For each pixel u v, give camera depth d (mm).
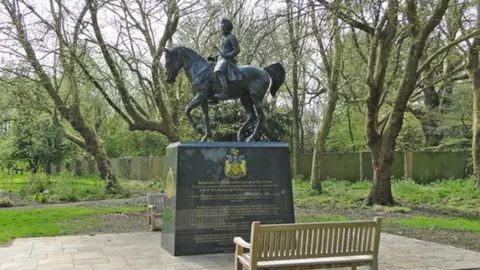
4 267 7223
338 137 38719
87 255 8156
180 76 21172
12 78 20406
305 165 31172
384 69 17188
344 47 20562
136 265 7367
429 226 12297
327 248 5941
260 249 5637
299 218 13898
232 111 23125
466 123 28469
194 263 7516
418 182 29453
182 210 8141
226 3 16344
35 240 9773
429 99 30922
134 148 42688
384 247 9164
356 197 19578
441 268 7352
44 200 20391
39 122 28625
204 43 19484
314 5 12500
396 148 35844
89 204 18891
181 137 21891
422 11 15852
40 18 20609
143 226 12242
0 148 30812
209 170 8352
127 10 19141
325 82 24031
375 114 17469
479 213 15375
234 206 8430
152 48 19969
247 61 15859
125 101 20750
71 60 19953
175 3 18641
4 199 19375
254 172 8602
